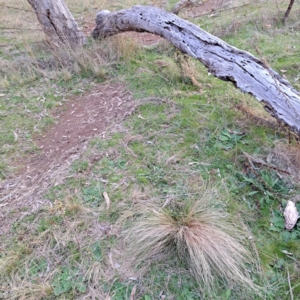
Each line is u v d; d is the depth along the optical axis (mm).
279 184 2682
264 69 3002
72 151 3176
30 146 3312
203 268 2082
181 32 3754
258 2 6070
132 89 4027
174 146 3113
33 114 3783
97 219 2508
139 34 5672
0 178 2961
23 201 2709
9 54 5086
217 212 2418
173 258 2227
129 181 2795
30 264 2260
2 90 4215
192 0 6266
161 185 2744
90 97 4031
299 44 4777
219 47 3367
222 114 3445
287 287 2072
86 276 2172
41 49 5133
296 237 2330
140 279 2141
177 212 2445
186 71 4070
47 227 2477
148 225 2305
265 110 3209
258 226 2422
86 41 5148
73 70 4523
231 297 2043
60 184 2814
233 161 2916
